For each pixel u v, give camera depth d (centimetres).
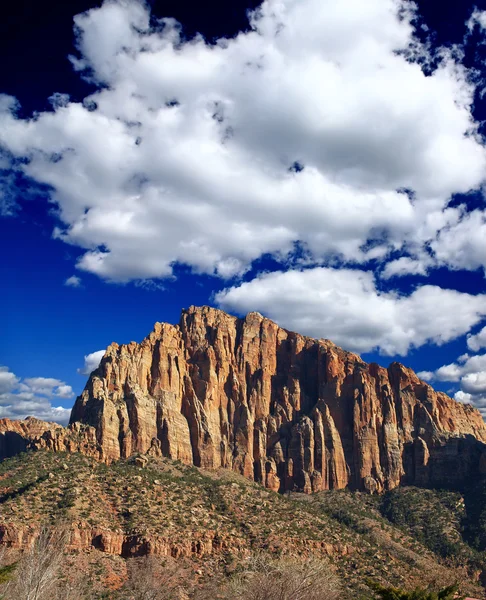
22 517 13888
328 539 16412
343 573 14512
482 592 15062
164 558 13750
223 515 17125
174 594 11094
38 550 6994
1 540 12838
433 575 15062
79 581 9694
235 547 14975
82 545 13738
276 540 15588
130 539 14150
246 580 7738
